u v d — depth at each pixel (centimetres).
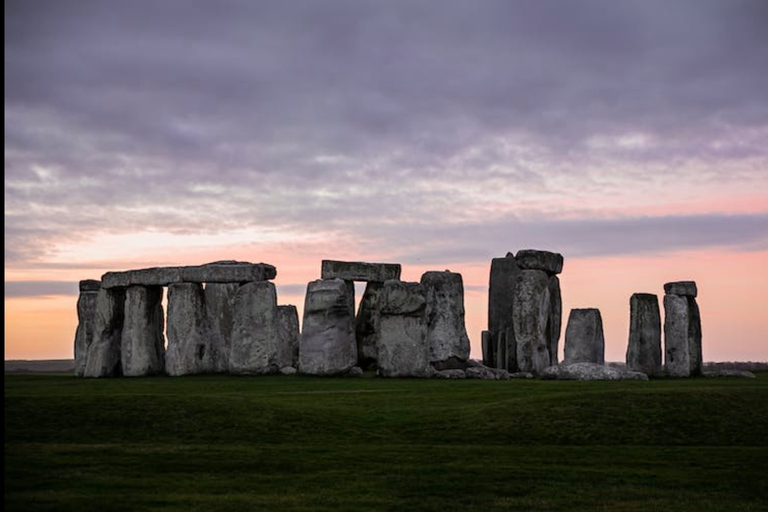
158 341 5919
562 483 2881
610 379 5334
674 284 6219
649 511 2598
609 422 3650
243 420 3656
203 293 5847
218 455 3200
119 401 3819
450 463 3131
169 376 5644
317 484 2847
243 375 5594
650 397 3862
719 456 3256
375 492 2761
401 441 3509
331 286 5600
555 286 6244
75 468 2995
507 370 6338
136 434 3509
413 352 5456
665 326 6172
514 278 6469
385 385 4869
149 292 5875
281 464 3091
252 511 2552
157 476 2917
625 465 3125
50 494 2678
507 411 3781
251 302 5669
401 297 5466
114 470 2978
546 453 3300
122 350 5834
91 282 6550
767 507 2644
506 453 3297
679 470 3058
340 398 4244
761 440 3509
